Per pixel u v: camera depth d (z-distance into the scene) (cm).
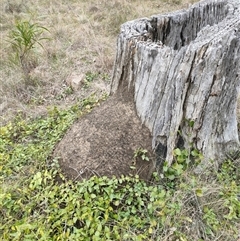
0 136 276
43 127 281
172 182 206
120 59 223
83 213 185
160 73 194
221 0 249
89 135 220
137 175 200
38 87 356
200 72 185
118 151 209
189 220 177
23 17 538
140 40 211
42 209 197
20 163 239
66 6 577
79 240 176
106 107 231
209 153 217
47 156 232
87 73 382
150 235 180
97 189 195
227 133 222
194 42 194
